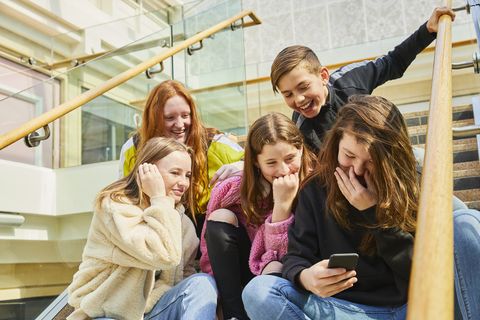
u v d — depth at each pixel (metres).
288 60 1.85
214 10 3.52
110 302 1.33
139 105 2.84
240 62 3.62
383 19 4.85
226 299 1.39
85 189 2.80
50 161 2.63
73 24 4.32
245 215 1.52
